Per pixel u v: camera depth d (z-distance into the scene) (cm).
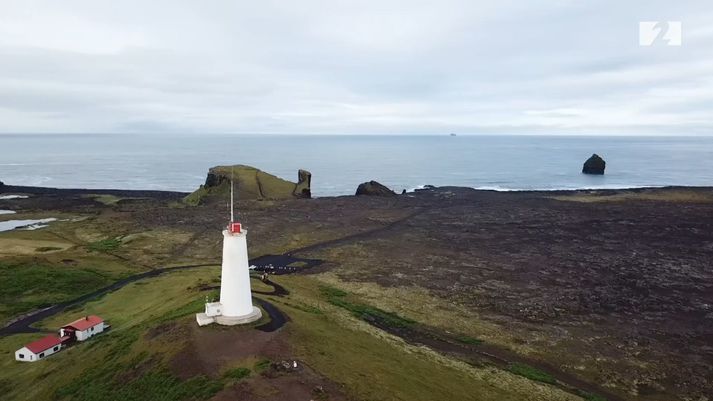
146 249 9050
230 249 3719
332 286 6794
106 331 4884
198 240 9769
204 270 7362
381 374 3294
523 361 4600
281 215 12388
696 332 5369
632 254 8594
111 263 8012
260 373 2914
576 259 8306
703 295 6544
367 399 2809
